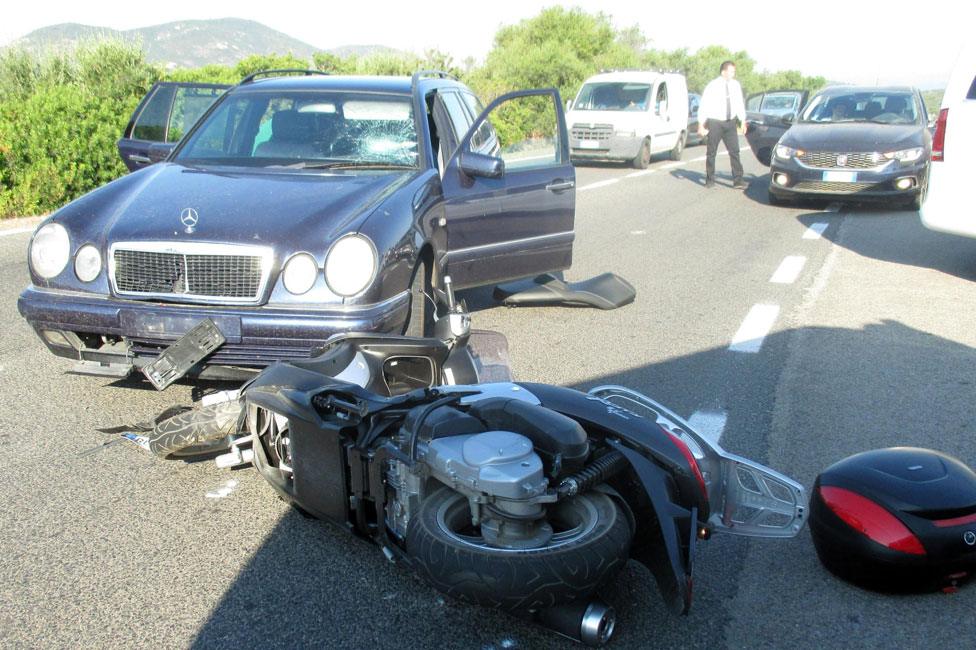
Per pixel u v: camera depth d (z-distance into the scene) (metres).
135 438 4.08
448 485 2.67
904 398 5.19
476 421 2.80
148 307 4.34
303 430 3.15
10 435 4.40
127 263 4.42
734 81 15.83
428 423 2.79
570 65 28.39
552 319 6.98
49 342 4.59
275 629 2.88
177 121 9.01
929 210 8.36
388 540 2.97
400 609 3.00
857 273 8.80
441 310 5.63
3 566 3.22
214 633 2.85
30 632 2.84
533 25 36.81
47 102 12.12
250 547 3.39
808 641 2.88
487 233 6.14
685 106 22.48
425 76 6.45
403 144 5.66
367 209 4.71
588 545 2.51
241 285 4.35
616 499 2.79
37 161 11.75
